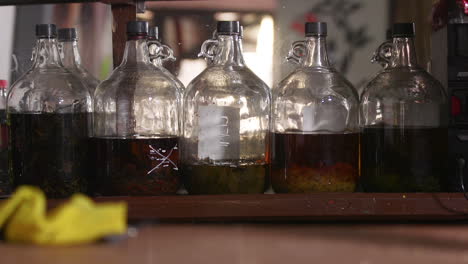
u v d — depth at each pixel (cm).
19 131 137
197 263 78
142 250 85
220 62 143
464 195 119
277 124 143
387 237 96
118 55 153
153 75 143
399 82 141
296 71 145
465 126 130
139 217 118
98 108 140
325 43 143
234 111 135
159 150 134
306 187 133
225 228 104
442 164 134
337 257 82
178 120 143
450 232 101
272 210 118
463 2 130
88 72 159
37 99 141
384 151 136
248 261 80
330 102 139
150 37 150
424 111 138
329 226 108
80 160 138
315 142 133
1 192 139
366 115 143
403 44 142
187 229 102
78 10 162
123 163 133
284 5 157
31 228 87
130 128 142
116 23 153
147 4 158
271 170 140
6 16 162
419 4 153
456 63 130
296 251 86
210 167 133
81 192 137
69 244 88
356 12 156
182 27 158
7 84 162
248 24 158
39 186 135
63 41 157
